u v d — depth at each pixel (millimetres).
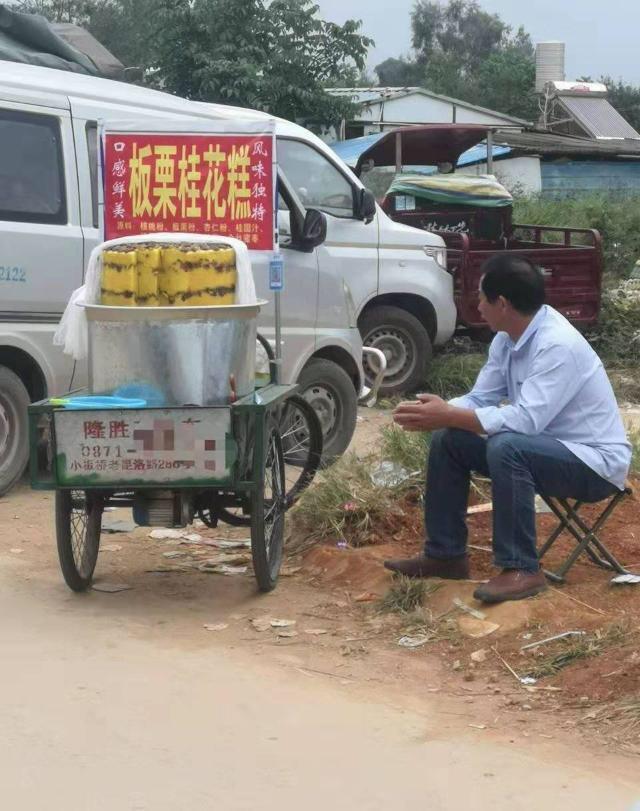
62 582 5375
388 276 9820
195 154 5922
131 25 30781
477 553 5520
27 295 6805
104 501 5211
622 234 15672
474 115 28453
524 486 4668
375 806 3215
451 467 4938
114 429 4723
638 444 7059
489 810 3197
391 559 5371
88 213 7137
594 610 4691
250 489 4824
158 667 4277
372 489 6117
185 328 4730
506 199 12328
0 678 4141
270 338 7773
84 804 3213
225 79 21250
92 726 3740
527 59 45000
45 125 6941
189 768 3445
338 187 9352
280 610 4969
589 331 12305
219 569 5586
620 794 3283
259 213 5902
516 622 4520
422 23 64375
